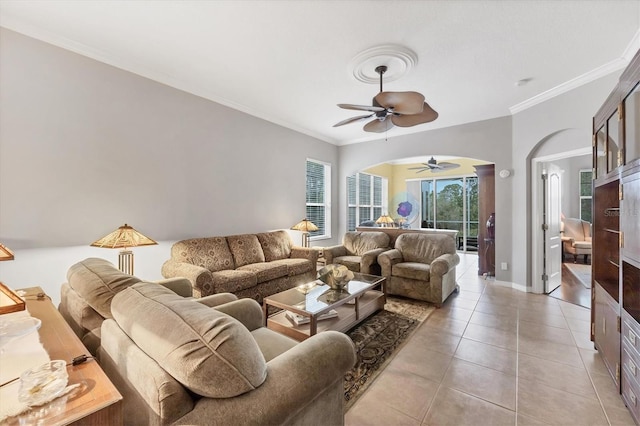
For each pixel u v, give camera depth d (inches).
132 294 48.1
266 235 169.8
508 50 105.0
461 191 326.0
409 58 109.0
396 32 94.7
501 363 88.0
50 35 97.9
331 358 48.6
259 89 141.3
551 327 113.9
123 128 117.5
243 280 127.8
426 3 81.4
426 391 75.2
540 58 110.7
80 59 106.0
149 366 37.3
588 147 132.2
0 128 91.0
